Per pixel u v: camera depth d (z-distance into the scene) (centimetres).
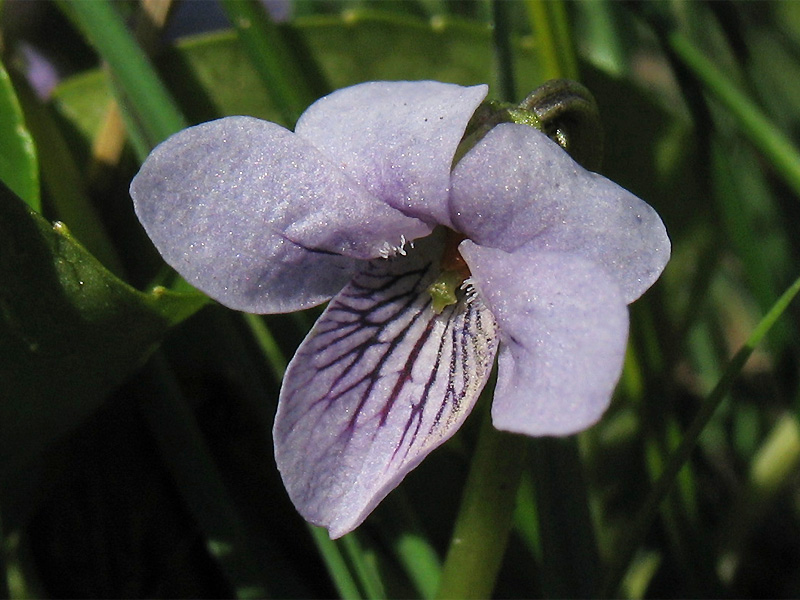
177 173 6
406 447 6
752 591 9
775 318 7
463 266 6
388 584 7
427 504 8
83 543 8
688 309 9
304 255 6
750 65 9
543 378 6
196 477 7
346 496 6
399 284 6
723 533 8
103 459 8
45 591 7
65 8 8
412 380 6
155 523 8
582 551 7
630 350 8
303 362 6
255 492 8
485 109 6
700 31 10
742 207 8
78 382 7
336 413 6
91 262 6
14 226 6
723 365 9
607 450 8
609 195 6
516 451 6
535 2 8
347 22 8
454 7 10
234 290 6
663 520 8
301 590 7
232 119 6
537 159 6
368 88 6
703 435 9
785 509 9
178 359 8
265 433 8
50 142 7
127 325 6
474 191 6
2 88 7
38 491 7
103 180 8
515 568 8
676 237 8
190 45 8
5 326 6
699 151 8
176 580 8
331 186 6
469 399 6
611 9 9
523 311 6
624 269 6
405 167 6
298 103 8
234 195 6
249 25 8
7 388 6
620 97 8
